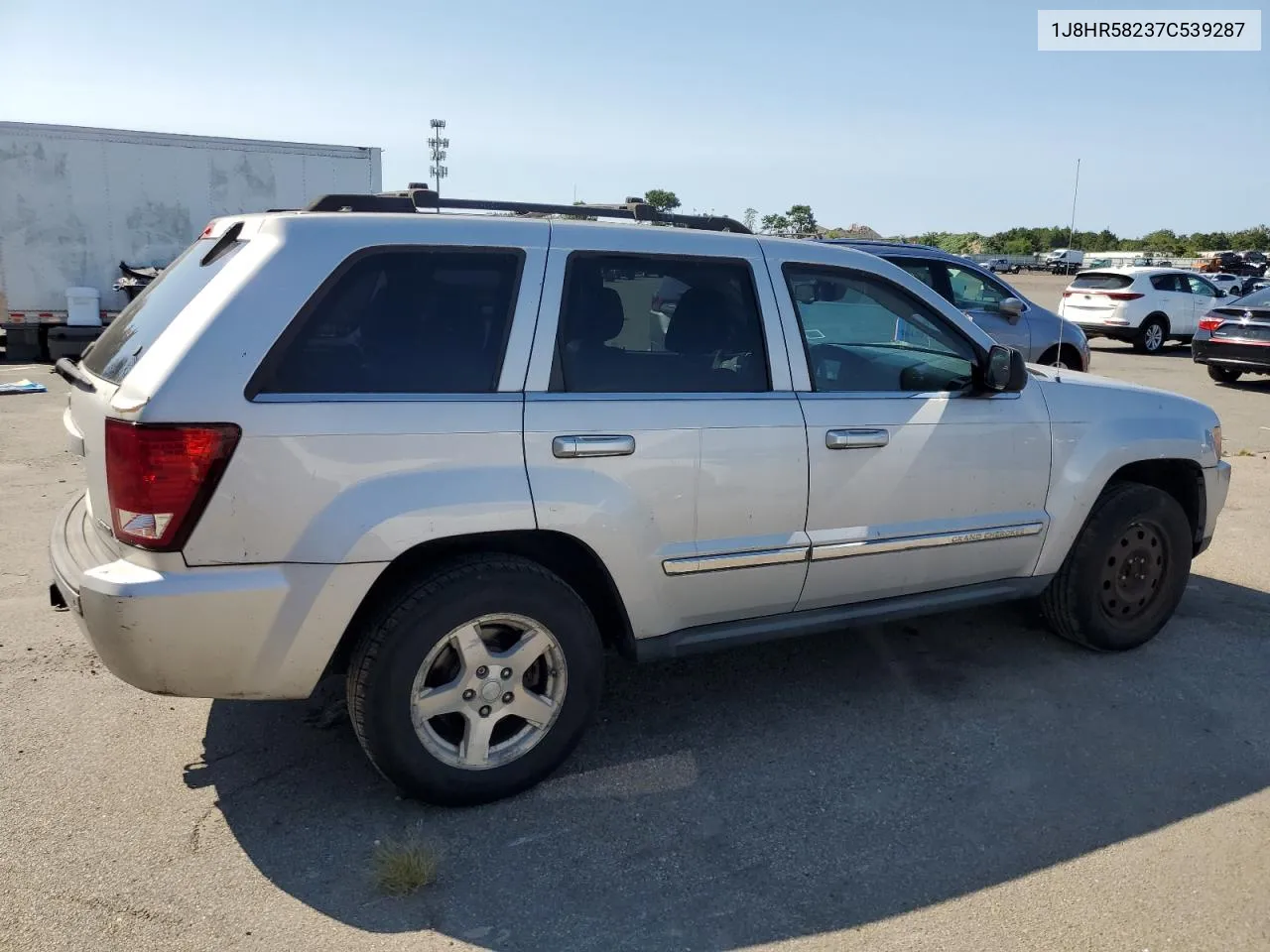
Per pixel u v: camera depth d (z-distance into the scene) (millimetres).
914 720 3986
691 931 2719
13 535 6102
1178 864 3053
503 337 3260
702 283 3641
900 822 3260
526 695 3320
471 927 2721
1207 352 14508
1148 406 4676
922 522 4004
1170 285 19547
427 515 3049
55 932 2650
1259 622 5129
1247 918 2809
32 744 3643
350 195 3570
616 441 3314
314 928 2701
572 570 3598
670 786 3459
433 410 3094
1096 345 21578
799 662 4543
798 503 3695
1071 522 4387
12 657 4371
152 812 3230
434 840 3117
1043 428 4273
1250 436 10555
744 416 3574
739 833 3186
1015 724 3961
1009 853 3100
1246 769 3641
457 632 3156
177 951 2598
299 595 2945
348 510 2967
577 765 3605
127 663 2873
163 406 2795
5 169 13969
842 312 3959
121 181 14539
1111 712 4078
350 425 2979
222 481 2840
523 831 3178
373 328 3109
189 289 3170
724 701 4137
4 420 9836
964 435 4047
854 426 3781
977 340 4152
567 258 3402
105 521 3049
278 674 3006
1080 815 3316
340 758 3609
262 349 2924
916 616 4195
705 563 3545
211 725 3824
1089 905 2852
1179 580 4770
